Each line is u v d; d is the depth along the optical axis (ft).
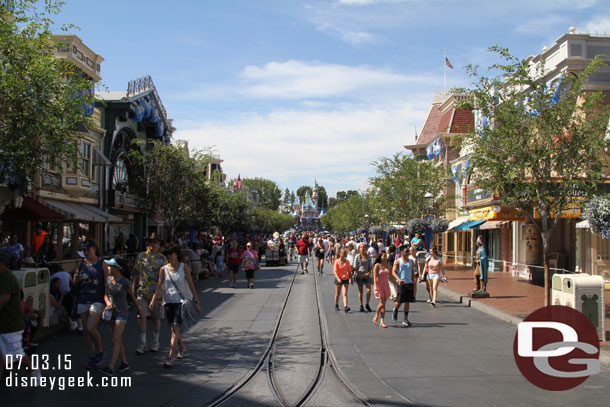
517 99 40.19
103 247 88.12
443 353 30.53
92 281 26.78
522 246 81.20
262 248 151.53
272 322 41.22
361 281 47.62
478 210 71.82
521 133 38.83
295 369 27.02
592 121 38.63
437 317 44.16
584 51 64.18
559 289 33.22
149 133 104.99
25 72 35.06
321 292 63.41
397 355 30.04
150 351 31.12
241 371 26.45
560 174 39.19
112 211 90.63
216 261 93.50
